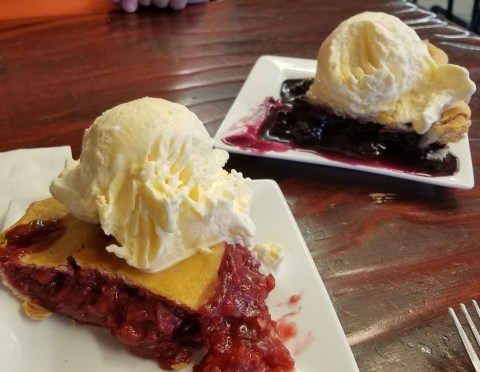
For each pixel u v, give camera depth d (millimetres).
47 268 183
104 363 176
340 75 272
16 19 413
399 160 273
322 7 458
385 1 468
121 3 427
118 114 178
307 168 273
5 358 172
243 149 267
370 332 193
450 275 217
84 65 359
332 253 226
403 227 241
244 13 444
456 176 261
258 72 333
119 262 181
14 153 263
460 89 272
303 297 192
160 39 397
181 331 182
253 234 194
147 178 167
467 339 182
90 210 177
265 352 173
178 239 180
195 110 320
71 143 286
